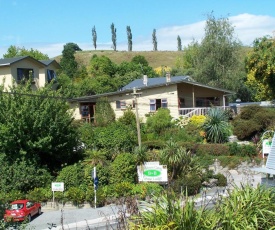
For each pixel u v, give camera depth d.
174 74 78.62
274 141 17.39
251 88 63.28
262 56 38.25
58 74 67.50
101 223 20.53
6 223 10.93
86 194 27.52
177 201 9.27
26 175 29.36
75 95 60.12
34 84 50.19
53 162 32.22
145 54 143.25
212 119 36.78
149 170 27.56
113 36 168.75
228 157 32.44
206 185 27.61
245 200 9.95
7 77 47.41
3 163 29.47
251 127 36.59
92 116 48.78
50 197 28.02
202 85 46.44
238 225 9.23
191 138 36.72
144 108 45.53
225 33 57.75
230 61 57.56
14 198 27.03
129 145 32.53
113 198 26.86
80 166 29.70
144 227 9.02
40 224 22.75
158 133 38.78
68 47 85.38
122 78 71.69
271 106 43.12
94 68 72.50
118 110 46.06
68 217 24.11
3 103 29.61
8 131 28.97
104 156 30.73
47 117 29.97
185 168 28.12
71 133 32.22
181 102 46.88
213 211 9.48
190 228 8.71
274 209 10.02
